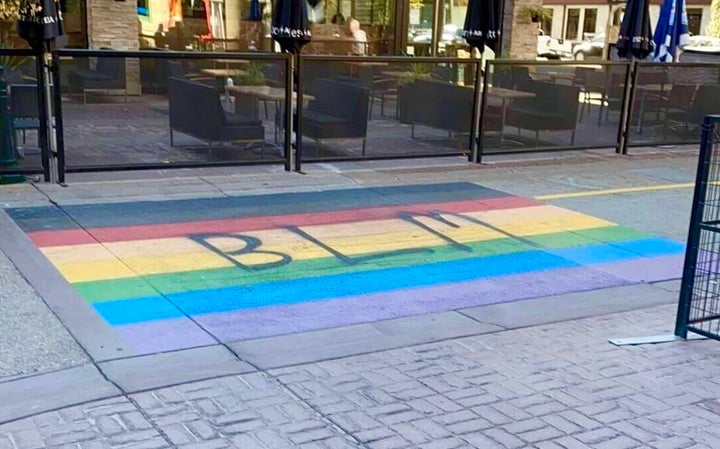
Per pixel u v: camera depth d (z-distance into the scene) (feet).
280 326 16.98
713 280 18.31
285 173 31.50
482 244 23.81
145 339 15.85
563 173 34.78
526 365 15.53
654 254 23.79
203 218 24.79
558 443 12.53
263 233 23.61
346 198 28.27
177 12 49.47
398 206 27.58
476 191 30.48
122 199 26.37
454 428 12.89
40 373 14.10
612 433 12.92
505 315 18.30
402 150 33.94
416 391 14.17
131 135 28.73
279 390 13.94
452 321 17.75
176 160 29.73
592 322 18.10
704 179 16.43
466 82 34.50
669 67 40.63
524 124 36.68
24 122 27.22
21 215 23.91
